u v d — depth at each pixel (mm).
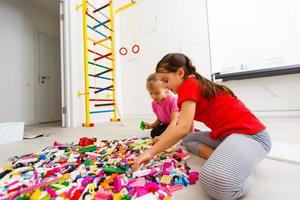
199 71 2656
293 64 2020
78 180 555
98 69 2803
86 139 1088
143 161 608
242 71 2213
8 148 1172
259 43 2301
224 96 716
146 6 3111
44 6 3459
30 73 3203
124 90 3336
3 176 625
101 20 2979
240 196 488
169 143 636
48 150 975
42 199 447
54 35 3779
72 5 2393
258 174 643
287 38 2158
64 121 2340
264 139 634
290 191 517
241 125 626
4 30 2863
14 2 3041
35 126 2637
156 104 1332
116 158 787
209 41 2578
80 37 2500
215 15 2533
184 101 662
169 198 469
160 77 771
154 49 3049
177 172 623
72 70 2332
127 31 3316
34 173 630
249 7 2334
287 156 790
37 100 3303
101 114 2828
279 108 2172
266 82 2225
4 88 2801
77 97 2387
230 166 477
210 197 494
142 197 453
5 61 2840
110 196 456
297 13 2100
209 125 729
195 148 859
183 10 2775
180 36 2809
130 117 3256
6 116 2803
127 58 3311
